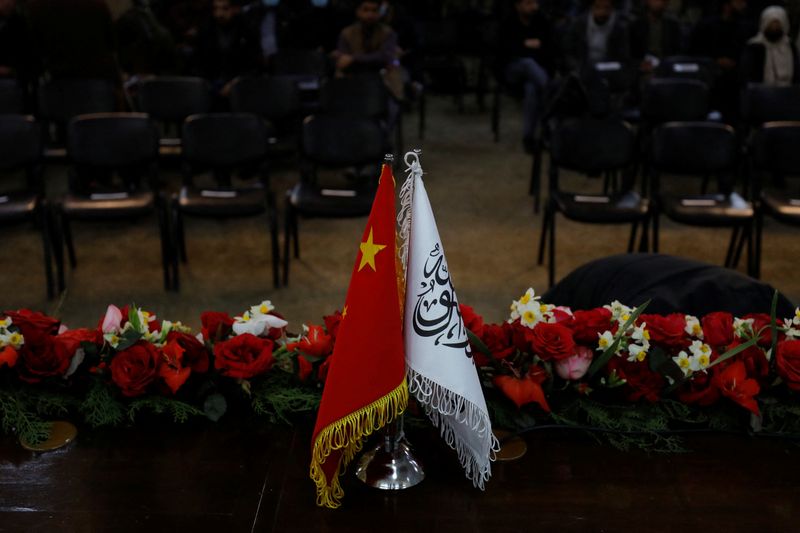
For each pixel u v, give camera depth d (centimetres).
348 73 670
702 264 265
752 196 492
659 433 197
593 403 202
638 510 173
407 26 815
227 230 549
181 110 594
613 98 656
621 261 275
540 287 476
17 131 480
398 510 172
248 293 461
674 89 607
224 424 201
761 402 200
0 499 175
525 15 709
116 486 179
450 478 182
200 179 651
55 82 570
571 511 172
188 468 185
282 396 203
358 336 167
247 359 201
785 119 588
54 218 465
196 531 166
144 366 199
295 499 175
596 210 471
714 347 205
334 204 477
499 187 637
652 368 197
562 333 197
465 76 855
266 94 594
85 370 205
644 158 594
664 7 743
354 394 168
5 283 471
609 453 191
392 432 180
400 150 704
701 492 179
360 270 167
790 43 658
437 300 172
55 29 592
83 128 492
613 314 209
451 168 679
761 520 171
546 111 596
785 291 473
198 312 441
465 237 540
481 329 201
